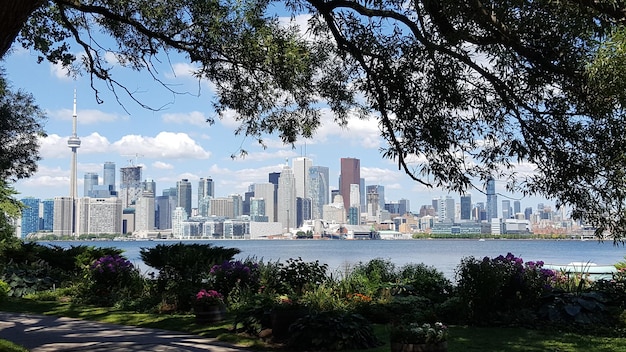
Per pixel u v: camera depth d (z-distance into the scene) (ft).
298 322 33.42
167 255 59.16
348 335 32.17
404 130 27.32
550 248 318.65
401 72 26.99
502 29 22.20
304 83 35.86
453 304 41.34
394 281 52.90
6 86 74.28
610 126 23.25
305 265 53.01
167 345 33.24
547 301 40.47
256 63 34.19
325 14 27.45
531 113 25.46
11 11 15.55
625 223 24.18
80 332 38.75
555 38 22.34
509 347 31.12
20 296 64.13
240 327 36.76
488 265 41.01
